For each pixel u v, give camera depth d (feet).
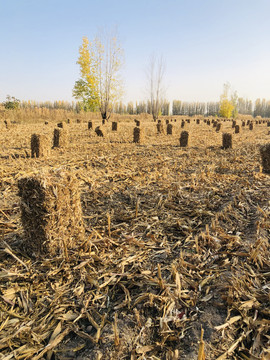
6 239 10.48
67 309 7.25
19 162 24.44
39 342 6.24
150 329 6.55
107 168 22.48
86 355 5.95
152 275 8.55
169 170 22.75
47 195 8.80
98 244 10.16
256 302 7.26
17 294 7.71
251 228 11.64
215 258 9.40
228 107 179.52
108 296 7.68
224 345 6.07
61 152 30.66
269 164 21.47
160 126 54.90
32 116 106.73
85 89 106.83
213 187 17.20
